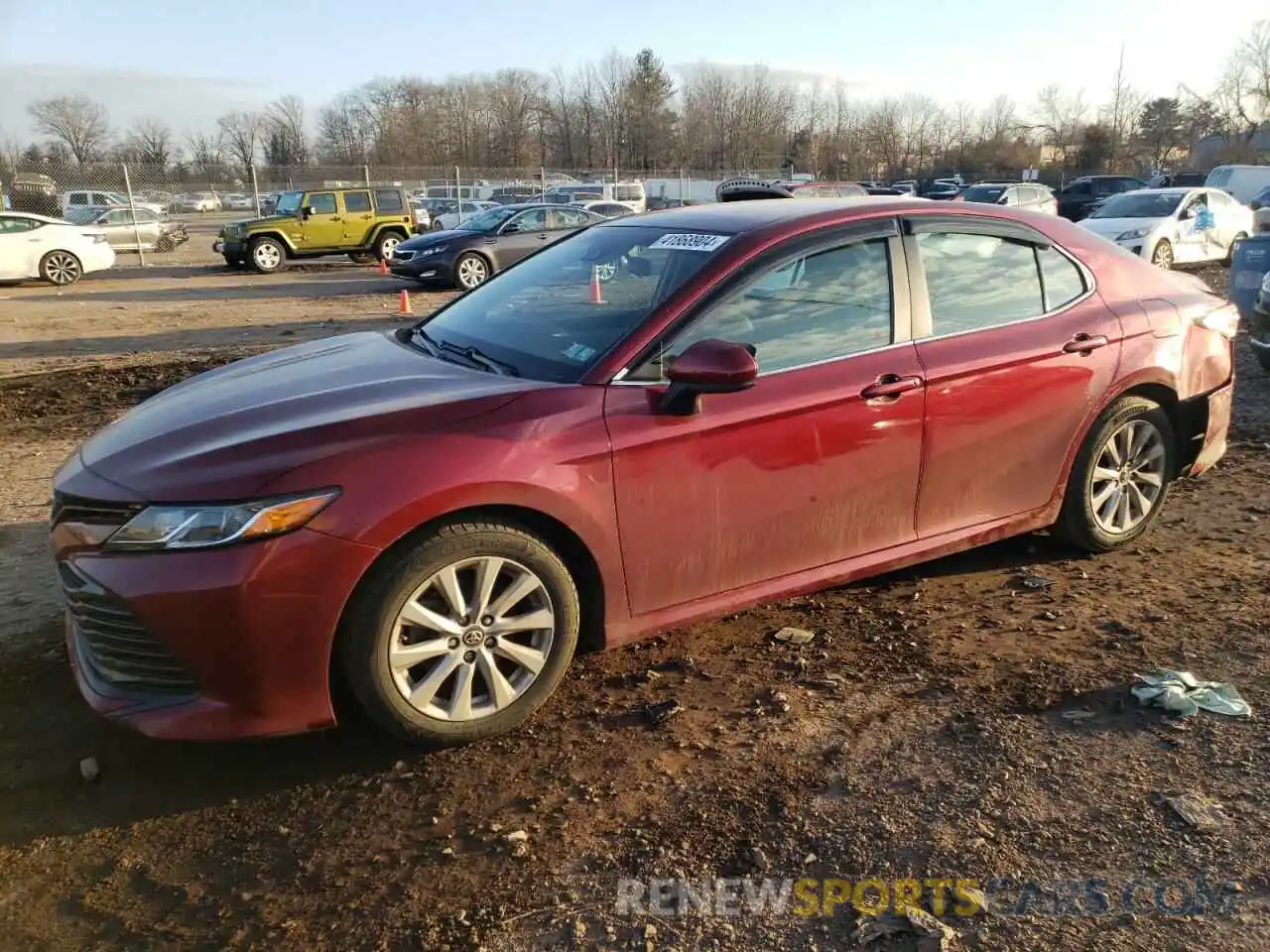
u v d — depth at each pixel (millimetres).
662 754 3062
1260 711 3162
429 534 2891
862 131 69875
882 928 2318
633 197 38812
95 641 2842
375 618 2848
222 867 2637
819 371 3500
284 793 2936
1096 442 4266
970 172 61125
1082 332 4117
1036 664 3531
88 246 19734
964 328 3883
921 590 4242
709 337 3367
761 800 2809
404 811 2834
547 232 18547
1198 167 60844
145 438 3051
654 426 3186
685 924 2363
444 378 3334
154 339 12203
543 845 2660
